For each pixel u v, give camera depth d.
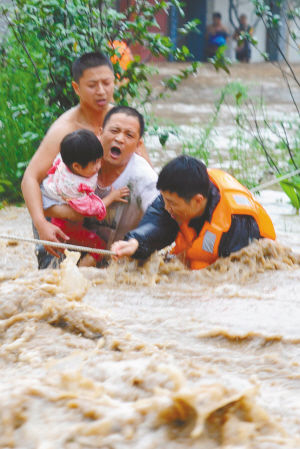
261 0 20.50
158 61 64.19
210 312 8.84
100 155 11.52
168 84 19.30
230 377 6.94
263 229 10.68
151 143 24.39
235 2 73.31
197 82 50.28
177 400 5.78
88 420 5.84
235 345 7.96
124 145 11.59
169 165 10.23
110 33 18.67
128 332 8.03
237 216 10.42
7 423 5.79
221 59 18.73
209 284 9.95
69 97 18.20
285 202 18.36
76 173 11.53
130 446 5.60
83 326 8.11
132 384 6.38
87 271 10.21
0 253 13.36
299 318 8.66
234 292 9.60
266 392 6.79
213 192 10.46
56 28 17.73
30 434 5.69
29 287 8.61
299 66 68.56
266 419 5.96
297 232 15.36
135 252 10.32
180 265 10.35
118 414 5.84
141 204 11.87
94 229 12.19
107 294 9.43
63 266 9.23
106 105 12.83
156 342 7.86
